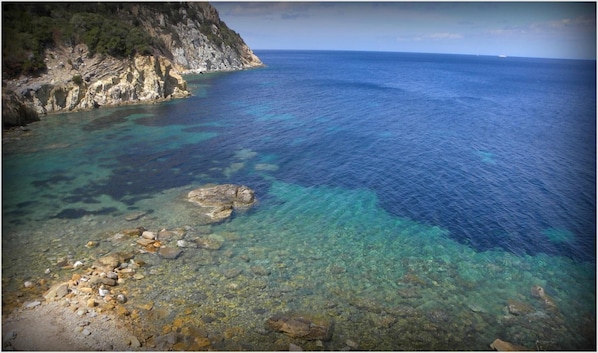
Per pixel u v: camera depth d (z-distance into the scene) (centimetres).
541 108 7719
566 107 7912
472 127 5653
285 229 2556
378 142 4622
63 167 3509
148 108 6225
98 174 3375
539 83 13725
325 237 2478
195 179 3338
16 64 5369
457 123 5906
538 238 2566
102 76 6281
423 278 2102
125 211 2705
